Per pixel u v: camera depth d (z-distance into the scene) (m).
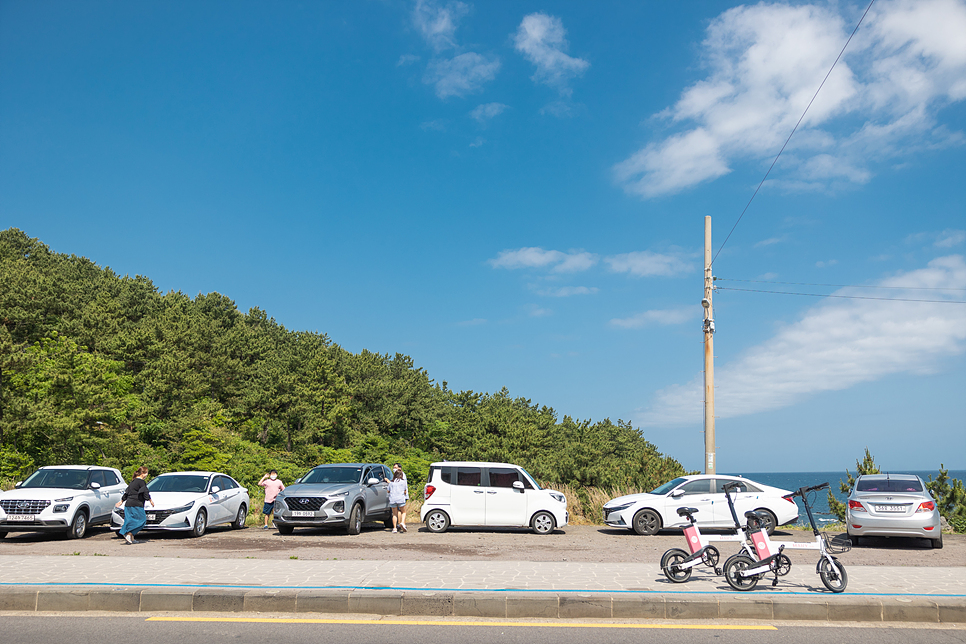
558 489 21.55
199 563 9.54
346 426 50.06
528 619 7.13
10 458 28.38
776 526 16.14
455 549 12.95
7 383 29.66
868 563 11.33
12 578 8.13
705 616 7.24
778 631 6.72
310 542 14.23
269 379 50.12
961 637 6.56
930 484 20.58
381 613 7.27
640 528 16.38
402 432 58.00
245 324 66.69
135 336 44.34
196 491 16.44
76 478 16.05
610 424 67.62
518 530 18.02
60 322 43.91
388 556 11.59
